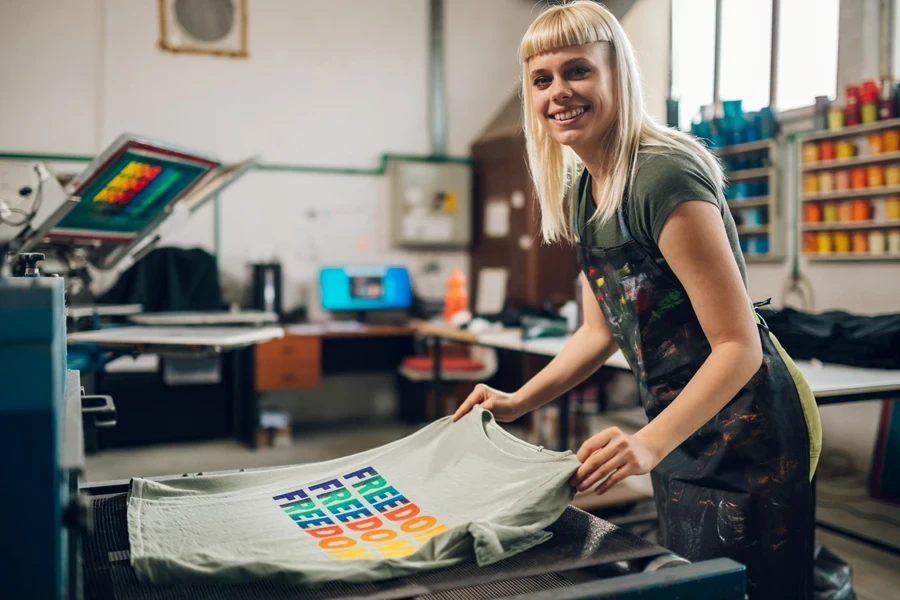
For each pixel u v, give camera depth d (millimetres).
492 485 993
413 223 5773
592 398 4383
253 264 5180
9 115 4836
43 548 542
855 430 3998
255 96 5426
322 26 5586
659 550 873
